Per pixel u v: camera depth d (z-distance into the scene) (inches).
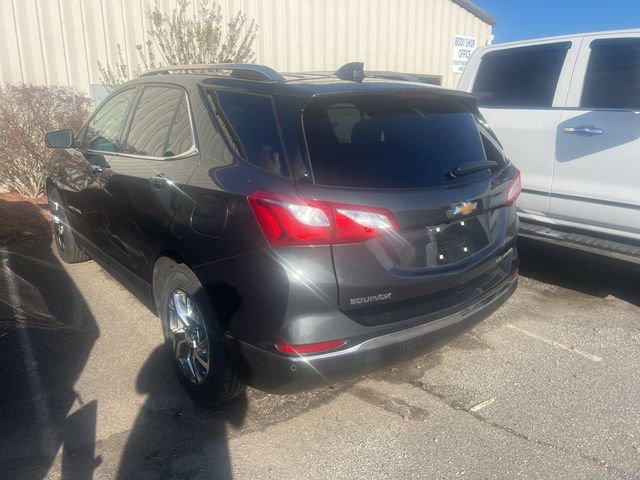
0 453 116.3
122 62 363.6
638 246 181.8
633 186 177.0
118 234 161.2
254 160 115.1
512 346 169.3
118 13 359.6
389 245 111.9
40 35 335.3
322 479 112.0
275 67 434.3
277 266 106.0
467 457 119.0
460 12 554.3
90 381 144.2
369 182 112.0
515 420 132.5
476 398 141.5
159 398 137.8
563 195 195.2
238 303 113.3
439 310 122.1
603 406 138.6
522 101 211.3
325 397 140.2
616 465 117.3
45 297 194.9
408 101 129.3
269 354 109.0
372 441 123.6
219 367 122.1
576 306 200.1
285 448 121.0
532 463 117.6
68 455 116.6
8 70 328.2
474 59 233.0
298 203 104.9
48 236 260.8
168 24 358.9
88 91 357.1
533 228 206.1
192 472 113.0
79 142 199.8
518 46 217.5
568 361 160.7
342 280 107.3
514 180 146.8
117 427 126.3
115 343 164.4
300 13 438.6
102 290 202.2
